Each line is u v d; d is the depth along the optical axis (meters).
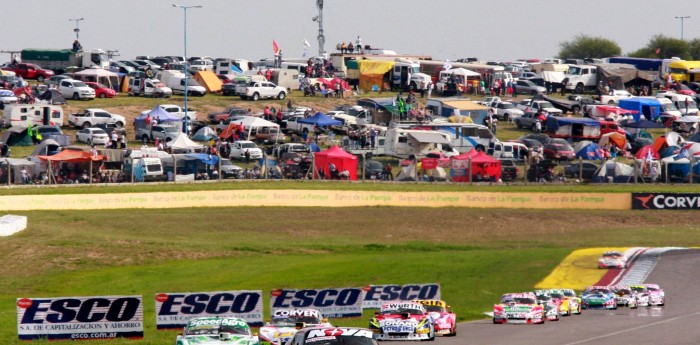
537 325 157.75
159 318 136.62
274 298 146.62
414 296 158.88
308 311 127.00
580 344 130.50
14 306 182.88
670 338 137.12
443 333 140.38
